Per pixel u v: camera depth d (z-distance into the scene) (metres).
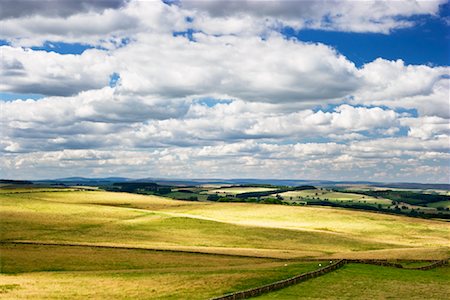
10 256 77.31
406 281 65.19
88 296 48.62
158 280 58.09
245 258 84.50
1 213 128.38
